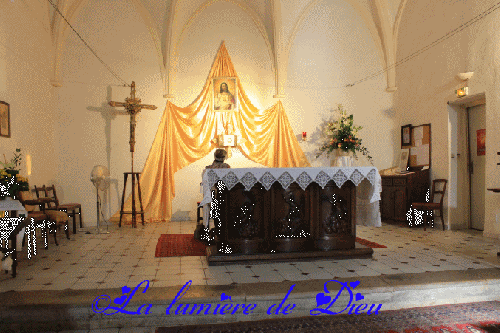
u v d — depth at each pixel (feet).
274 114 30.45
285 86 30.66
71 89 27.12
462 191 25.13
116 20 28.04
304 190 16.85
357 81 30.91
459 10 23.66
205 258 16.85
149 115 28.73
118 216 27.84
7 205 15.90
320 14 30.32
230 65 30.07
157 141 28.78
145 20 28.55
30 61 22.56
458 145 25.09
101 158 27.76
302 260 16.25
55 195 23.89
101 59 27.84
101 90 27.84
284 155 30.45
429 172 26.63
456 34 23.97
